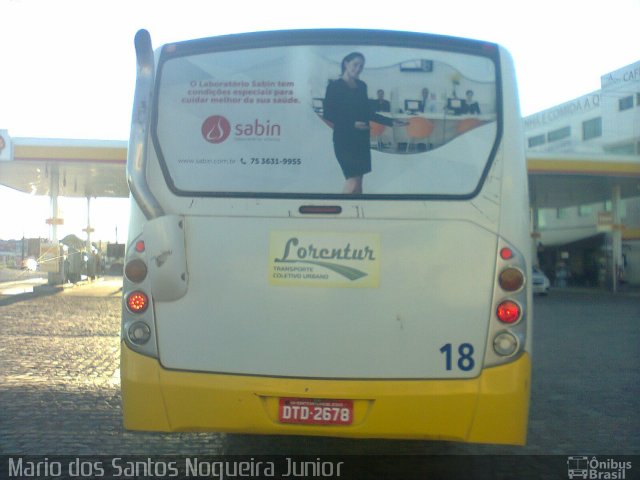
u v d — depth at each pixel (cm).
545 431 661
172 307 439
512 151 445
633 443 622
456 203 436
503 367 428
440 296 430
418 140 444
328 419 429
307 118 448
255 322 434
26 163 2470
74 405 722
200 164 448
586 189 3359
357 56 453
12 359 1008
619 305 2397
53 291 2669
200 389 431
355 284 432
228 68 457
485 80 453
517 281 431
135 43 448
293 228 436
